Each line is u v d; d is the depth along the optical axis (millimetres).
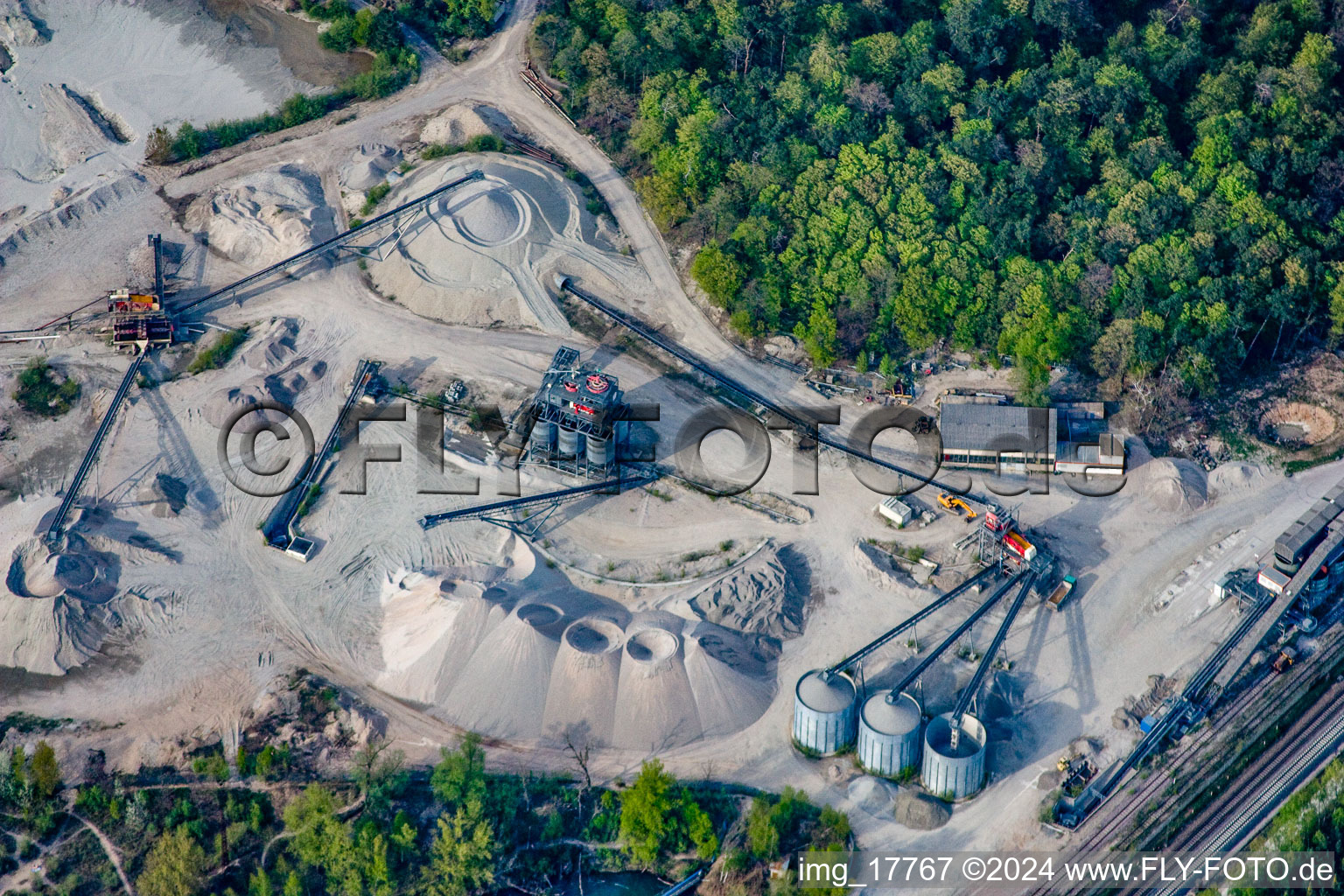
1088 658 189875
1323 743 179375
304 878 163750
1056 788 174000
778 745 179125
